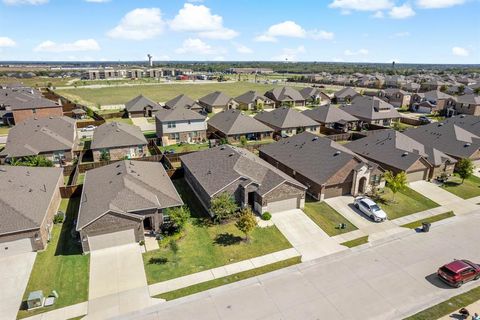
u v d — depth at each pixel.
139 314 21.84
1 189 30.27
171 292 23.80
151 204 30.45
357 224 33.75
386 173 39.16
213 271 26.20
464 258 28.38
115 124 59.25
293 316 21.83
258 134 65.81
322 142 45.97
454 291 24.31
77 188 38.75
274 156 48.78
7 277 25.11
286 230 32.28
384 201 39.03
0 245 27.05
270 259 27.83
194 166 41.72
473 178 46.75
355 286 24.73
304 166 42.72
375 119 77.88
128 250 28.72
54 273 25.61
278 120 71.19
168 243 29.64
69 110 98.12
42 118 62.38
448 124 57.53
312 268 26.80
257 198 35.00
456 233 32.34
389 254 28.80
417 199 39.78
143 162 42.84
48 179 37.12
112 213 28.19
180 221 30.03
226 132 62.72
